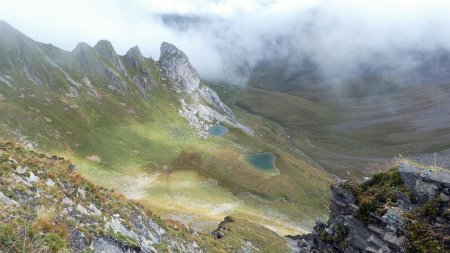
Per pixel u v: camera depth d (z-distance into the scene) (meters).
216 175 178.12
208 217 132.88
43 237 14.59
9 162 19.94
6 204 15.96
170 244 27.42
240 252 50.22
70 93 190.50
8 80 176.50
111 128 184.12
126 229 22.00
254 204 159.00
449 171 26.33
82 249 16.17
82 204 20.36
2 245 13.03
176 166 175.75
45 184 19.67
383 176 29.03
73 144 157.25
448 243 22.00
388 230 25.33
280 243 65.50
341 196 32.28
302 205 167.62
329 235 33.00
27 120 154.00
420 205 24.92
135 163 166.00
